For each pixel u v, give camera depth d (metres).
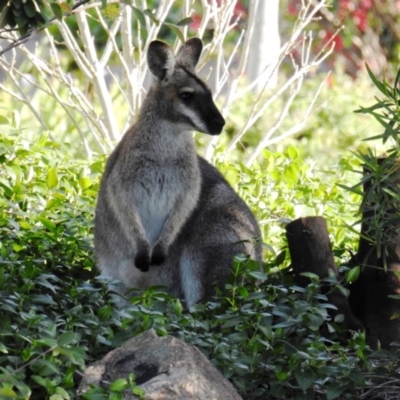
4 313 8.14
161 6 14.37
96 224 11.08
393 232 9.03
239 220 10.84
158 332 7.89
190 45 11.09
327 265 9.96
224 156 14.70
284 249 10.88
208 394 7.20
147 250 10.70
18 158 13.31
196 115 10.64
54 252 10.62
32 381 7.43
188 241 10.87
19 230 10.91
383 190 8.31
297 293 9.47
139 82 14.62
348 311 9.65
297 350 8.16
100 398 6.98
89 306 8.80
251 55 18.06
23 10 7.91
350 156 15.81
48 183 12.61
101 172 13.80
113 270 10.97
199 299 10.77
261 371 8.12
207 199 10.91
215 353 8.08
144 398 6.99
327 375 7.99
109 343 8.10
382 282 9.66
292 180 14.27
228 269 10.64
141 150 10.72
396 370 8.39
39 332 7.58
